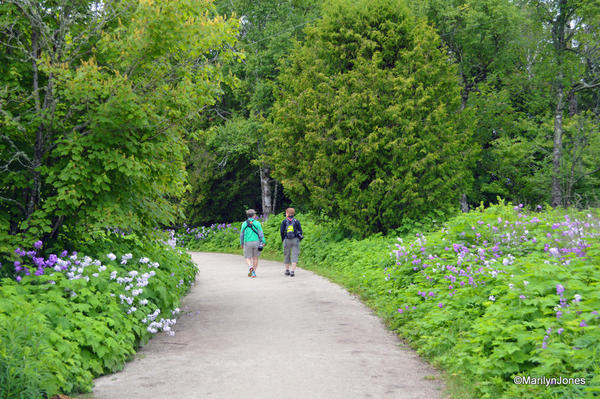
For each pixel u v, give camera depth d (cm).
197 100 751
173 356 586
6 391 376
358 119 1489
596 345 417
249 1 2638
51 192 718
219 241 2603
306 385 470
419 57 1538
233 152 2583
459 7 2300
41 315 488
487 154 2639
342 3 1666
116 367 525
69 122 709
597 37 2470
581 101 3094
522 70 2894
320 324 745
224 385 474
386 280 939
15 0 644
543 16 2511
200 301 962
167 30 649
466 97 2534
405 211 1504
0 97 625
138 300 682
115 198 699
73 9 700
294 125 1655
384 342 638
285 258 1344
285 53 2558
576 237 785
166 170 739
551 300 504
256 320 782
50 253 691
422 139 1484
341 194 1558
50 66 625
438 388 461
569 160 2427
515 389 407
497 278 636
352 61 1611
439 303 653
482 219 1051
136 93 686
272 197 3127
